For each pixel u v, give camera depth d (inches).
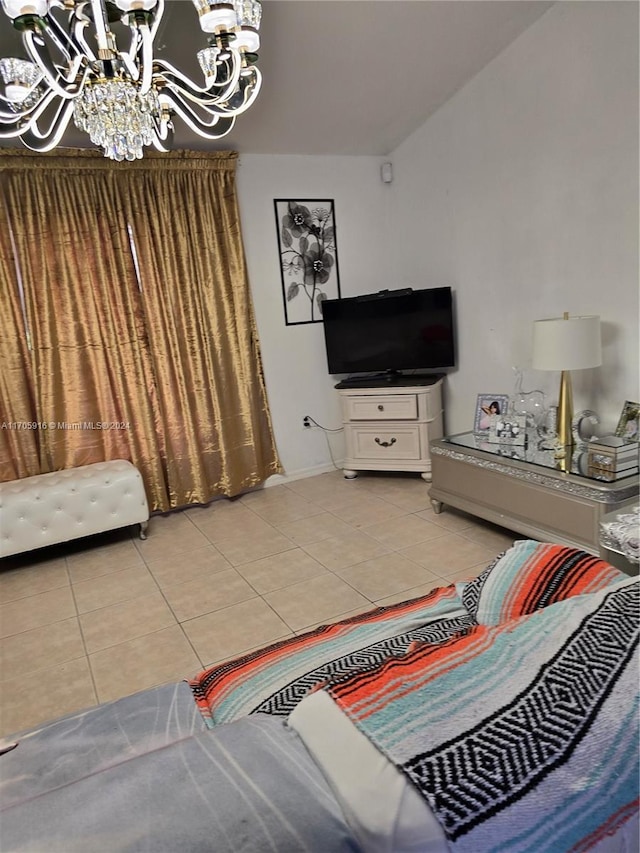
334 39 108.9
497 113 130.7
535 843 26.9
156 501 149.2
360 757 28.5
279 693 54.3
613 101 106.1
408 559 116.9
